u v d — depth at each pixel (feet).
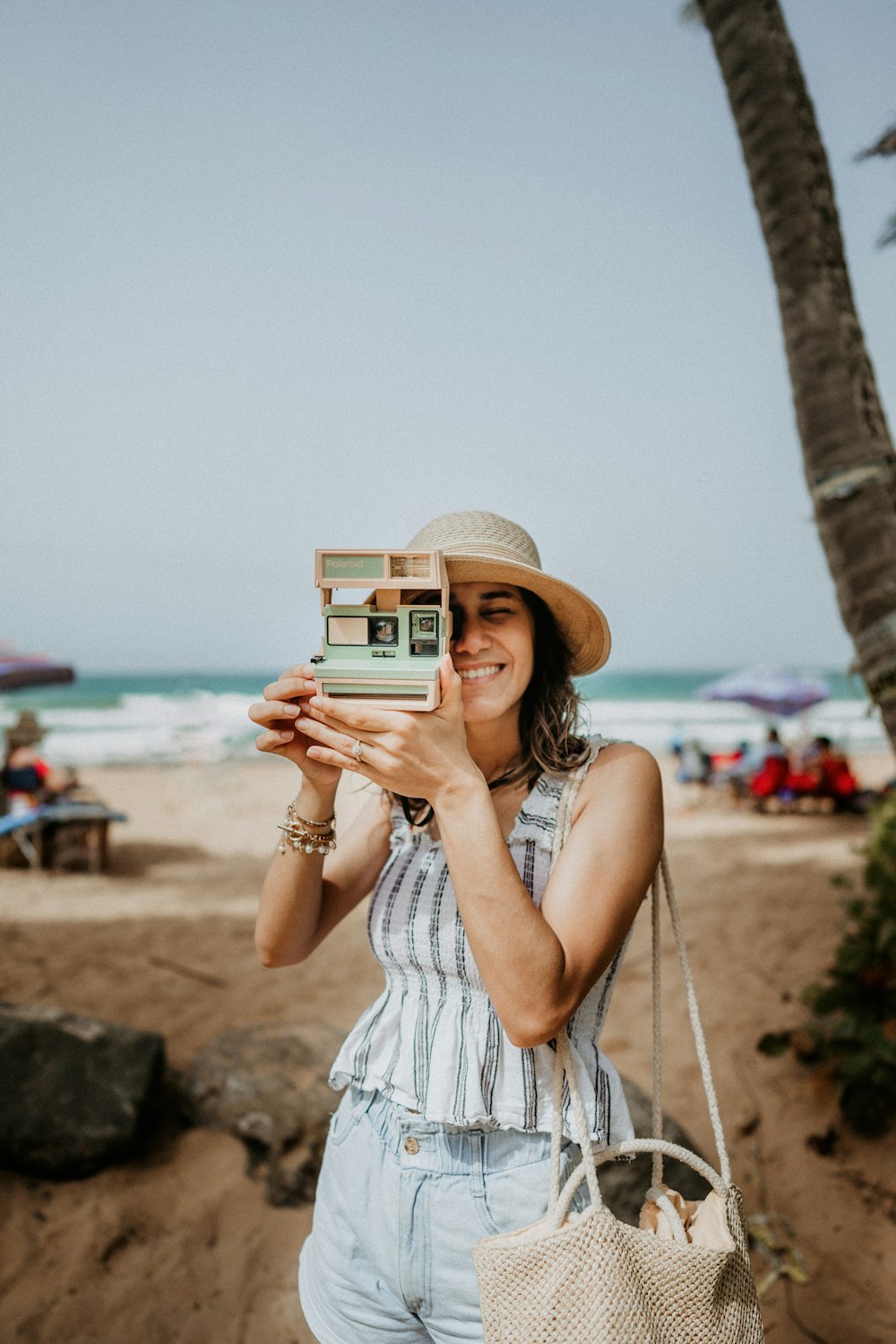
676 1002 17.16
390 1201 4.72
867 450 9.96
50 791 30.17
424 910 4.85
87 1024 12.12
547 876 4.79
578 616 5.19
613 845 4.59
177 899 25.44
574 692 5.49
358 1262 4.99
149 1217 10.61
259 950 5.61
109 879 27.63
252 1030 12.99
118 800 43.68
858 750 71.97
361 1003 17.37
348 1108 5.15
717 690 62.95
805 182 10.49
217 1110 11.87
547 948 4.09
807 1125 12.51
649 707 122.42
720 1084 13.85
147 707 103.50
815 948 20.42
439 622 4.44
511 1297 4.13
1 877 27.40
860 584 9.85
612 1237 4.13
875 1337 8.94
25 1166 10.91
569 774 4.98
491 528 5.16
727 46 11.15
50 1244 10.09
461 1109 4.56
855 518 9.89
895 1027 12.44
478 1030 4.65
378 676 4.18
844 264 10.59
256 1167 11.34
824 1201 10.96
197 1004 17.20
